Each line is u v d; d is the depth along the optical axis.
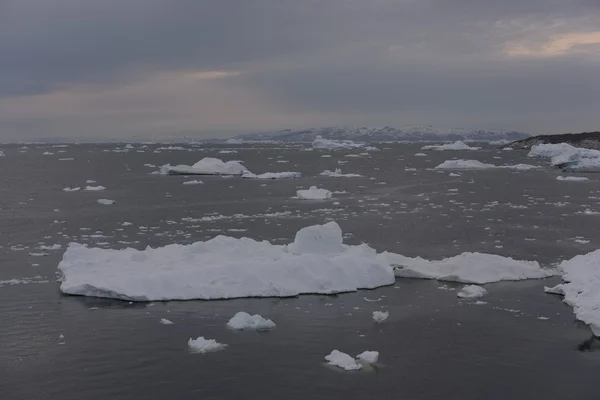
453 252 30.02
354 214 41.84
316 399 14.45
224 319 19.88
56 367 16.08
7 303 21.20
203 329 18.94
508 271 25.16
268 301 21.88
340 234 26.06
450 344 17.94
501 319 20.09
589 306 20.42
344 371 15.98
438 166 86.31
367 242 32.34
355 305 21.52
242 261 23.58
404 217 40.59
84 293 22.14
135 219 39.41
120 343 17.72
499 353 17.31
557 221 39.06
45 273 25.31
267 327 19.06
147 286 22.03
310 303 21.70
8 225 36.94
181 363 16.36
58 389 14.84
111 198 50.50
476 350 17.52
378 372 15.97
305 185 61.62
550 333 18.88
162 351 17.16
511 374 15.98
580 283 22.92
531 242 32.41
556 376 15.88
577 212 42.94
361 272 24.00
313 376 15.66
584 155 83.75
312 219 39.62
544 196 52.41
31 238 32.94
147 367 16.09
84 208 44.41
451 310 21.00
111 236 33.62
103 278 22.72
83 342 17.77
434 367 16.33
